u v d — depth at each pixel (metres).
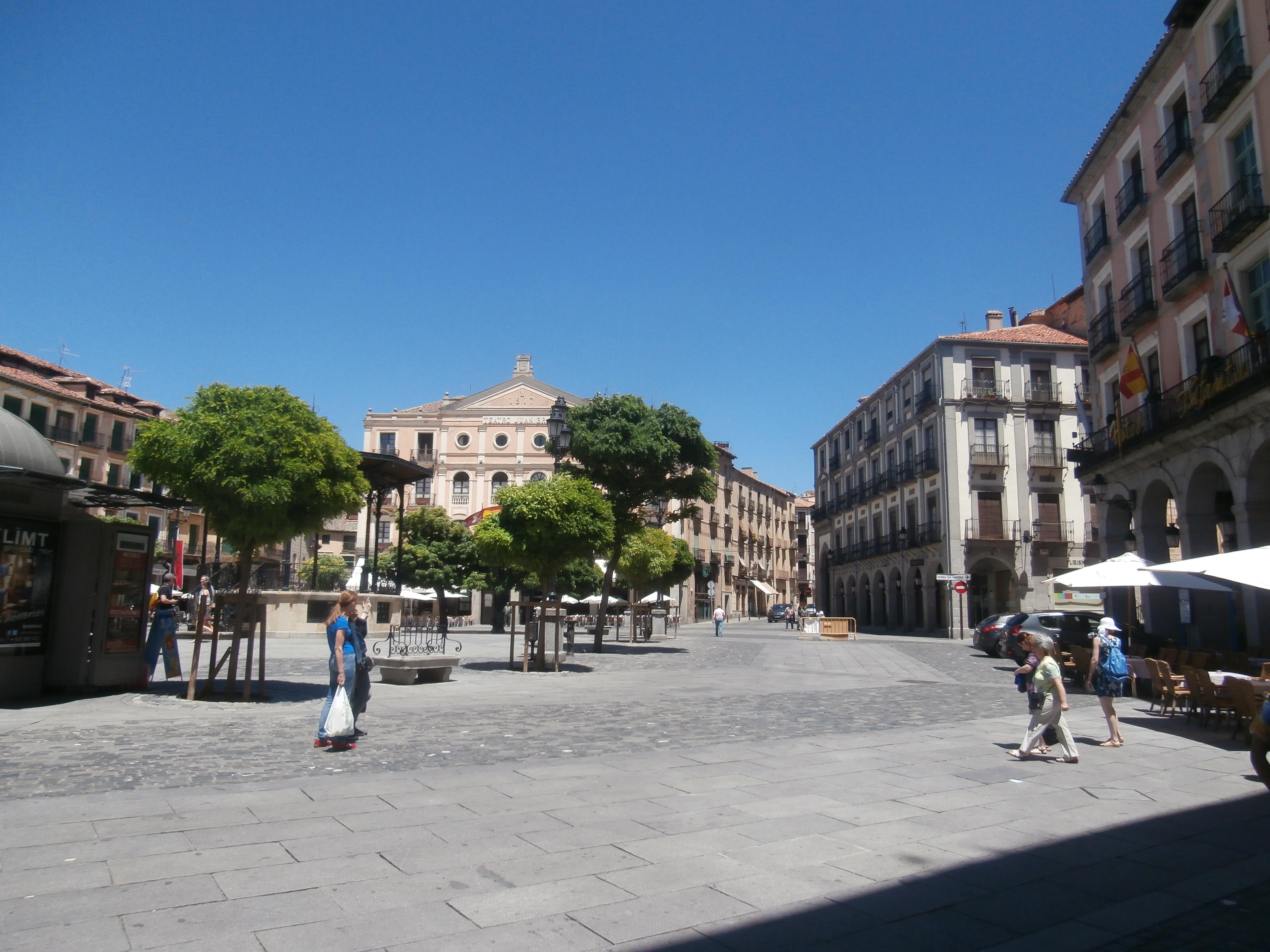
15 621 11.68
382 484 31.97
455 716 11.39
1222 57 18.67
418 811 6.25
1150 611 21.98
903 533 49.56
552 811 6.35
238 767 7.71
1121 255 24.19
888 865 5.33
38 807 6.12
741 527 81.94
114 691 12.69
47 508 11.95
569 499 19.30
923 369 46.47
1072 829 6.28
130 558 13.00
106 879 4.66
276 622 28.89
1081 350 44.03
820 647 32.41
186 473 11.85
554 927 4.18
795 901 4.67
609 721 11.26
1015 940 4.24
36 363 49.69
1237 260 18.34
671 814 6.34
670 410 28.20
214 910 4.25
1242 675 12.60
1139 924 4.48
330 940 3.94
